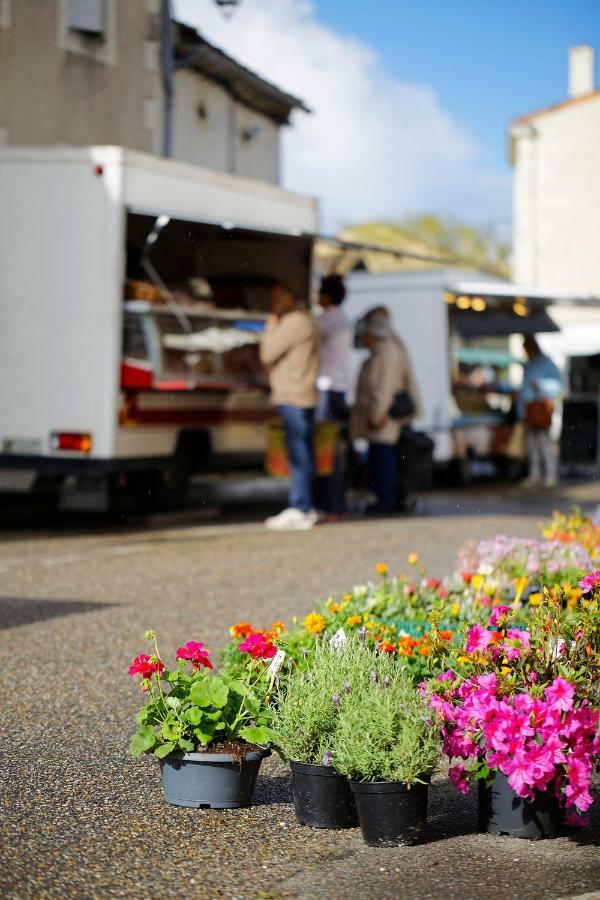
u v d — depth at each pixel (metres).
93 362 14.43
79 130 23.20
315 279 18.00
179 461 15.77
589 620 5.13
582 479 25.92
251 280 17.02
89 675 7.49
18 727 6.39
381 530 14.86
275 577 11.20
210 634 8.71
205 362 16.20
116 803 5.29
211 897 4.34
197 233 15.66
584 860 4.68
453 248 73.62
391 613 7.06
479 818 5.02
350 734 4.85
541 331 23.64
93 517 16.31
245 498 19.19
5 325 14.73
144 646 8.30
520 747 4.71
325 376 16.78
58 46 22.66
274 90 30.42
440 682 4.99
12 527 15.11
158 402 15.20
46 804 5.25
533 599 5.79
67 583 10.84
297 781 5.08
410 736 4.79
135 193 14.61
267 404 17.48
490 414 24.41
